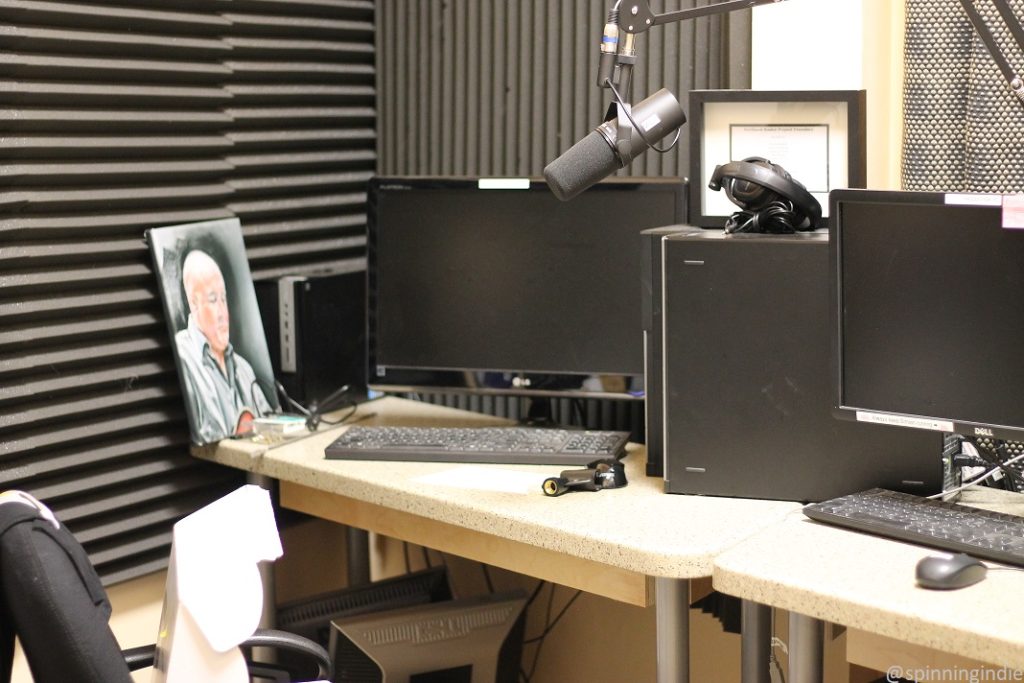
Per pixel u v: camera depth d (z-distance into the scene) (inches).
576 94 109.2
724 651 106.4
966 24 88.5
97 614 64.1
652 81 105.0
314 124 118.3
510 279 98.6
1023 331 69.4
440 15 117.7
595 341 96.7
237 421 102.3
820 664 72.1
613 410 107.7
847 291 75.2
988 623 60.1
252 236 112.1
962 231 70.7
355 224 122.0
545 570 85.0
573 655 116.9
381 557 125.0
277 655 104.0
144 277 102.0
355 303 112.1
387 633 99.1
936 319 72.4
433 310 101.3
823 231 82.0
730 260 79.4
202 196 107.1
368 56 124.0
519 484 86.3
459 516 82.7
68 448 99.3
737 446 81.4
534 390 98.7
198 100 106.5
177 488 106.3
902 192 71.7
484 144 116.3
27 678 97.8
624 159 81.1
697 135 87.2
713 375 81.0
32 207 95.0
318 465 93.0
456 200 99.4
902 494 77.1
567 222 96.3
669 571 72.5
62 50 97.2
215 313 102.9
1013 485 83.8
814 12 94.0
